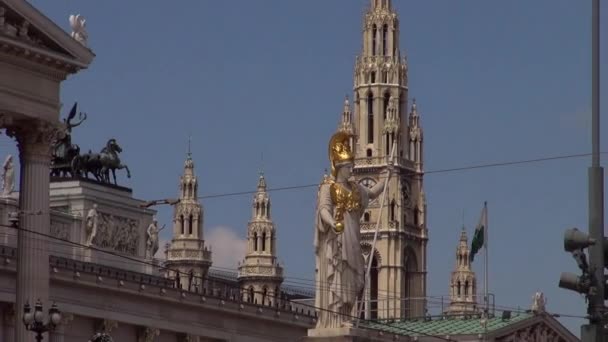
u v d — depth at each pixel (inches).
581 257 2314.2
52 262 6087.6
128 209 6875.0
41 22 4463.6
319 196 4244.6
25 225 4537.4
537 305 6963.6
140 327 6619.1
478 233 6909.5
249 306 7288.4
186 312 6904.5
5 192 6230.3
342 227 4195.4
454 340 6289.4
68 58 4547.2
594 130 2402.8
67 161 6688.0
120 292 6471.5
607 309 2327.8
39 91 4522.6
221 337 7096.5
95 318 6338.6
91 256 6594.5
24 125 4527.6
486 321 6432.1
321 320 4222.4
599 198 2357.3
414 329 6412.4
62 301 6122.1
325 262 4212.6
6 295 5821.9
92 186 6692.9
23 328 4468.5
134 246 6914.4
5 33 4347.9
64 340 6141.7
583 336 2305.6
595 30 2460.6
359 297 4328.3
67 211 6614.2
